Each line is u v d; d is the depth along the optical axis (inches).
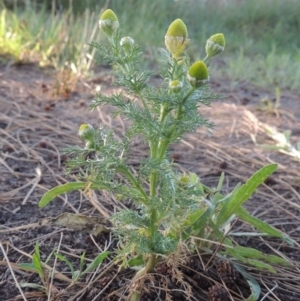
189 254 5.5
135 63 4.6
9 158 8.6
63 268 5.7
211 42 4.6
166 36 4.5
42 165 8.4
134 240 4.8
